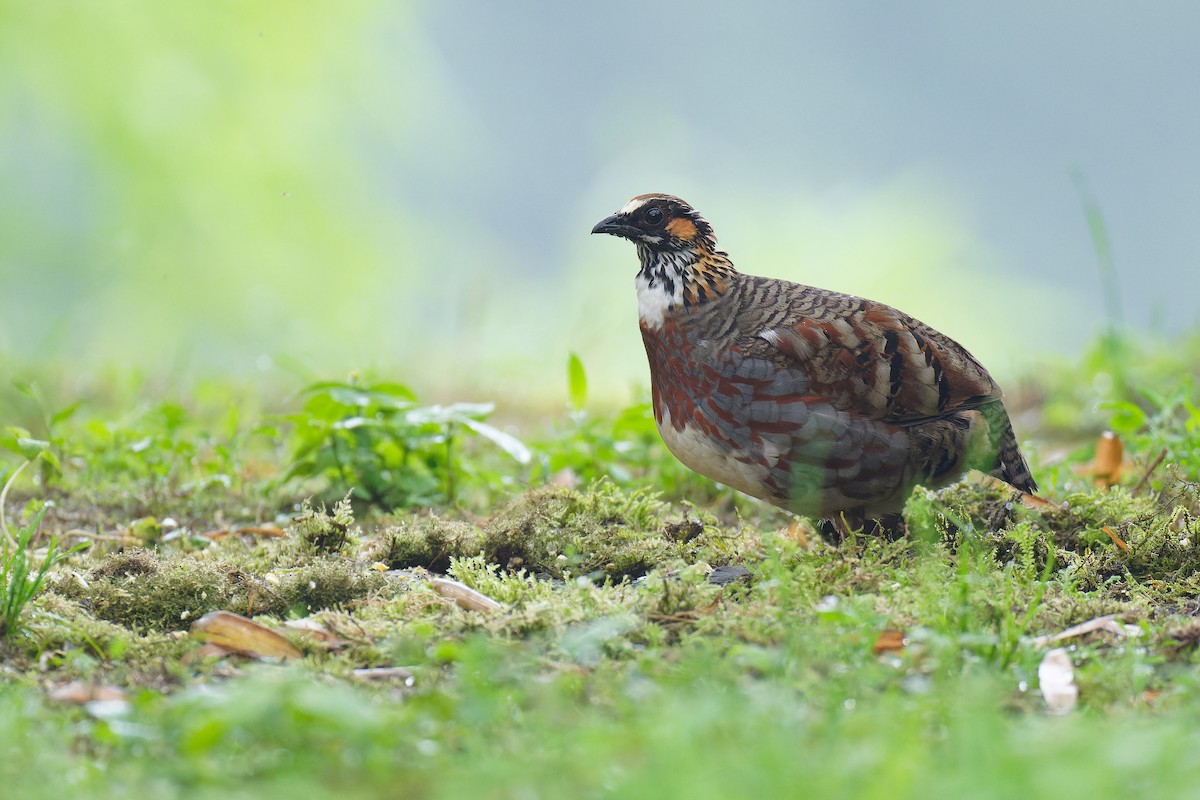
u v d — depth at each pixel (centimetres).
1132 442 1165
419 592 820
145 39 3681
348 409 1130
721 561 900
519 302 3778
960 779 476
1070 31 9431
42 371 1850
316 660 711
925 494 895
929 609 727
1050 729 544
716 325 939
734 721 543
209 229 3769
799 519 1027
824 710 589
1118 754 490
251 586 840
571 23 9538
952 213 4650
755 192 6588
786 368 916
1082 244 8875
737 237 4769
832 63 9281
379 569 895
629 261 4206
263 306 3706
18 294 3691
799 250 4456
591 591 789
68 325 2523
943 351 945
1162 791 477
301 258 3878
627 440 1209
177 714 582
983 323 4222
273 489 1143
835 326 922
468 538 924
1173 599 829
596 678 648
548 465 1136
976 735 500
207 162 3781
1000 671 668
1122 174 9206
